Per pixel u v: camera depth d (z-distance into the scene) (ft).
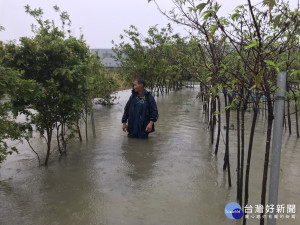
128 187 11.61
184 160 14.90
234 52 10.94
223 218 9.30
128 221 9.08
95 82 18.02
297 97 6.56
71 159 15.05
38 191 11.20
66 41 14.10
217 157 15.39
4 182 12.02
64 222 9.01
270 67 6.78
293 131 21.63
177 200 10.51
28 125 13.69
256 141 18.58
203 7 6.31
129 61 37.63
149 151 16.49
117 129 22.44
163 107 34.65
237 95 9.04
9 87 8.79
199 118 27.14
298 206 10.03
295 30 6.77
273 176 6.98
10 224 8.87
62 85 13.56
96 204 10.18
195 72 14.83
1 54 12.29
